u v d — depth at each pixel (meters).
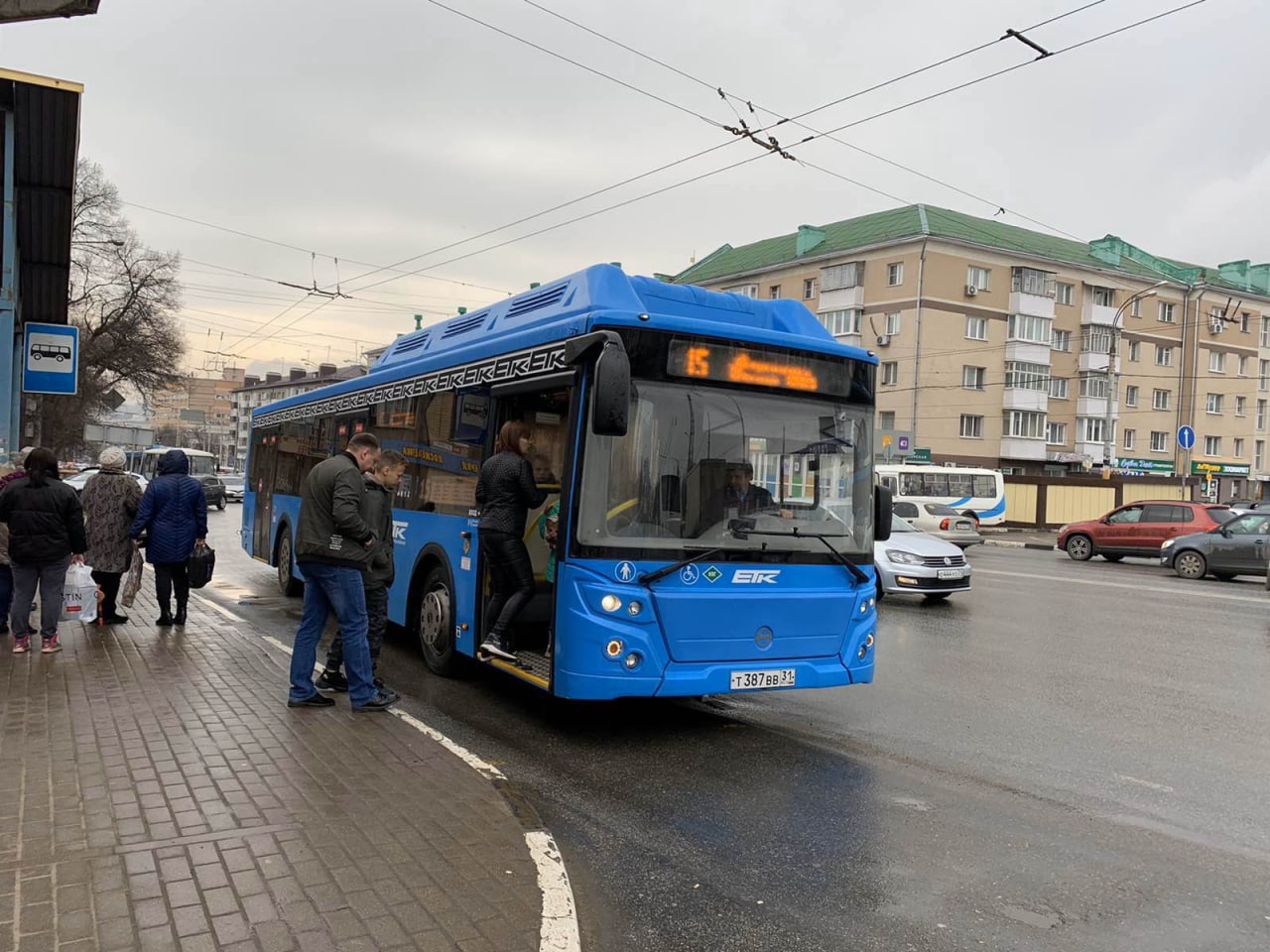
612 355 5.29
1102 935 3.65
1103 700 7.92
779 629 6.07
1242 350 60.12
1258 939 3.65
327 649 8.81
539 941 3.22
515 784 5.12
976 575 19.12
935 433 48.06
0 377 10.80
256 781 4.64
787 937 3.55
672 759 5.87
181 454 9.18
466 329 8.32
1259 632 12.00
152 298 48.66
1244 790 5.58
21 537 7.44
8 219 10.77
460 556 7.39
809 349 6.41
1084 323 53.31
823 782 5.50
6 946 2.99
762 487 6.16
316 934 3.17
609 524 5.66
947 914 3.80
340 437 10.62
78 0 4.46
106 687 6.46
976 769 5.89
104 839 3.86
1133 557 27.05
